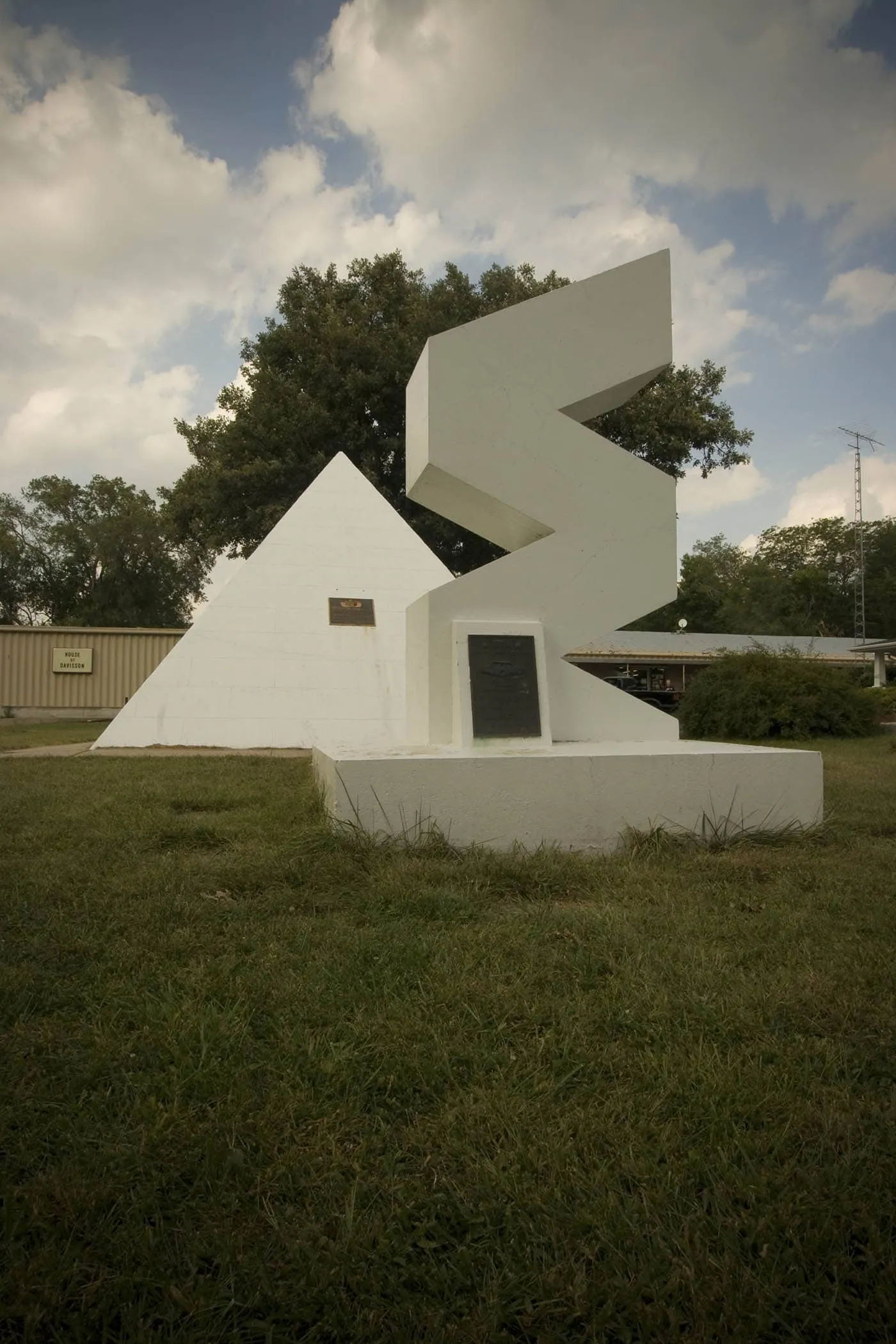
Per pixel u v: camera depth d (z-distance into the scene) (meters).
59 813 5.94
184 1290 1.57
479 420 6.09
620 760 5.18
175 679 11.75
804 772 5.51
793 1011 2.73
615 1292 1.58
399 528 13.64
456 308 26.83
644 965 3.09
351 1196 1.80
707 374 27.73
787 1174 1.90
